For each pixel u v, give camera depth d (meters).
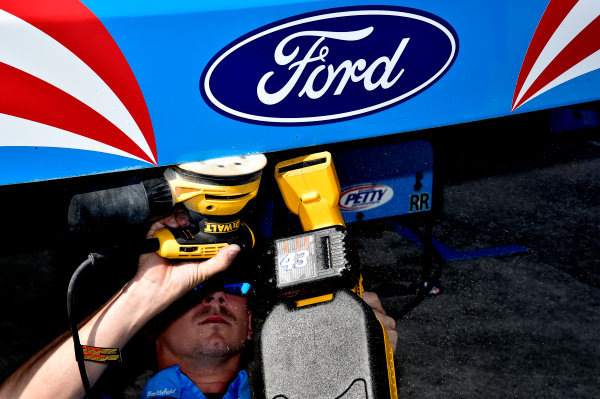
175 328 2.56
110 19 1.65
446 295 3.66
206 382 2.61
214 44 1.74
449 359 3.30
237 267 2.50
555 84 2.10
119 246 2.09
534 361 3.26
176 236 2.14
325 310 1.97
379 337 1.95
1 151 1.75
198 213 2.10
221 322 2.56
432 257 3.87
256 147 1.93
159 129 1.83
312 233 2.12
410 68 1.93
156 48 1.71
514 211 4.25
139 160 1.87
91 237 2.07
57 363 2.28
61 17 1.63
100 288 3.56
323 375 1.91
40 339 3.48
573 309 3.55
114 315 2.27
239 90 1.83
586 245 3.98
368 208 2.73
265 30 1.76
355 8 1.79
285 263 2.07
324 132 1.96
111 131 1.80
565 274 3.78
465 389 3.15
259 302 2.82
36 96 1.70
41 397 2.26
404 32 1.86
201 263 2.26
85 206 1.96
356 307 1.96
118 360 2.28
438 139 2.68
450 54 1.94
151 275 2.26
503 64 2.01
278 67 1.82
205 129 1.86
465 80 2.00
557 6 1.95
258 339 2.00
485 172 4.59
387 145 2.61
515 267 3.83
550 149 4.80
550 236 4.06
